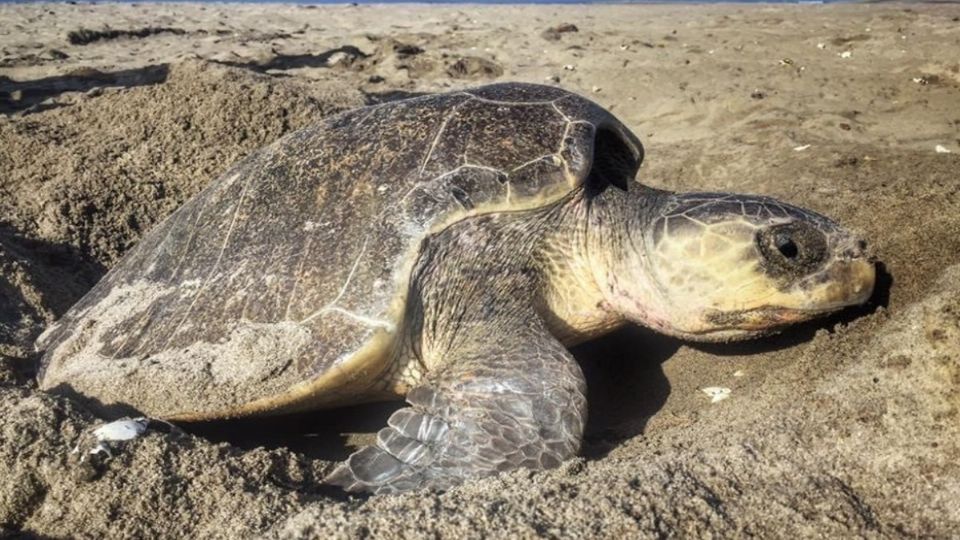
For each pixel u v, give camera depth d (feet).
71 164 3.85
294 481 1.94
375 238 2.19
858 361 1.98
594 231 2.37
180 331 2.32
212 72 4.72
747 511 1.57
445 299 2.21
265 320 2.22
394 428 2.04
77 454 1.91
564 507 1.58
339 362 2.08
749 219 2.21
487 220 2.24
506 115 2.39
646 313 2.35
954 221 2.48
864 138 4.28
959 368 1.74
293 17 11.07
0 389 2.21
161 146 4.03
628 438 2.14
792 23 8.16
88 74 6.36
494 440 1.93
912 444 1.67
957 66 5.37
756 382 2.22
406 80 6.37
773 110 4.94
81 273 3.35
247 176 2.54
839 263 2.15
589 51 7.09
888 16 8.21
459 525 1.54
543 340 2.12
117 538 1.73
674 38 7.50
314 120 4.21
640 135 4.87
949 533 1.48
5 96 5.68
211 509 1.80
